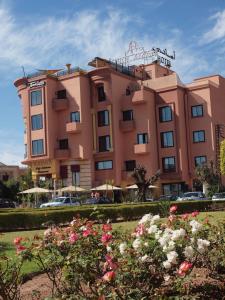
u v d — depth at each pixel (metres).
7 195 64.50
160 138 56.44
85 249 5.79
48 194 55.16
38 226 23.33
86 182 55.12
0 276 5.59
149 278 5.38
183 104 56.62
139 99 55.38
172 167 55.38
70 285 5.53
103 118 56.06
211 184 50.16
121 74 57.28
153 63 63.56
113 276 4.82
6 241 15.16
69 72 57.31
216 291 6.50
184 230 5.80
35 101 57.09
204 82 55.66
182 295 5.41
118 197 54.53
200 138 55.47
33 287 7.88
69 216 24.06
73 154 55.53
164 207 25.67
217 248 7.12
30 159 56.97
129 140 56.28
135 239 5.88
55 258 5.78
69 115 56.25
